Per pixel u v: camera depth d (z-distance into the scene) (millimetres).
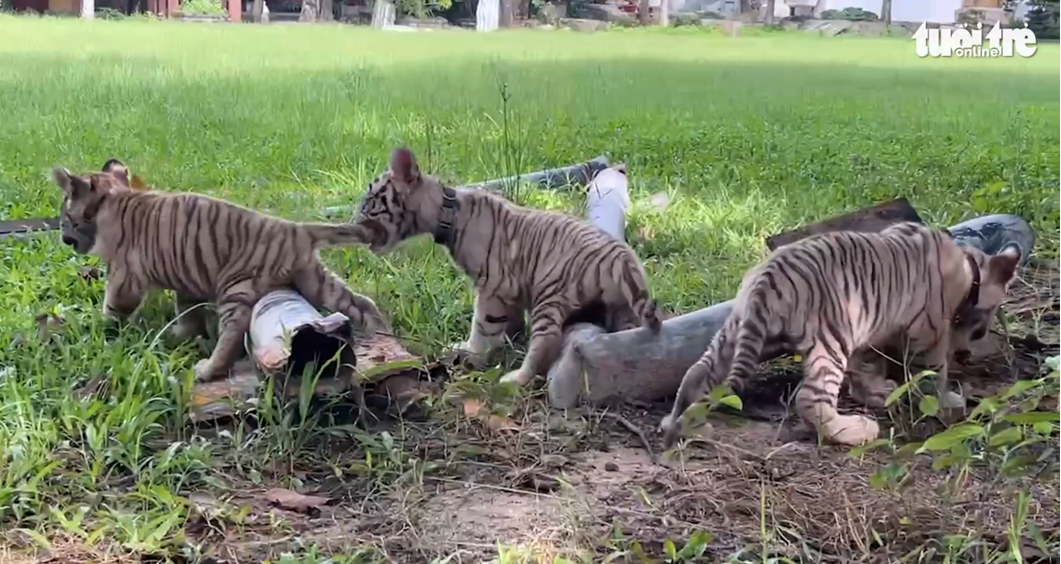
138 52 12500
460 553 2857
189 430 3293
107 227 3719
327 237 3711
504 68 11977
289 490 3078
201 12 19438
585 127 7863
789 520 2977
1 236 4680
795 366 3748
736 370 3260
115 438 3182
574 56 13797
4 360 3580
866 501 3053
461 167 6105
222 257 3645
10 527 2904
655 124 8328
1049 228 5273
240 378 3578
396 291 4234
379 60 12625
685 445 3236
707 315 3586
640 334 3529
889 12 18391
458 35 16469
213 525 2939
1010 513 2992
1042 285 4590
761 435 3412
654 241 5012
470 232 3770
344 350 3312
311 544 2883
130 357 3518
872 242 3416
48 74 10055
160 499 2975
